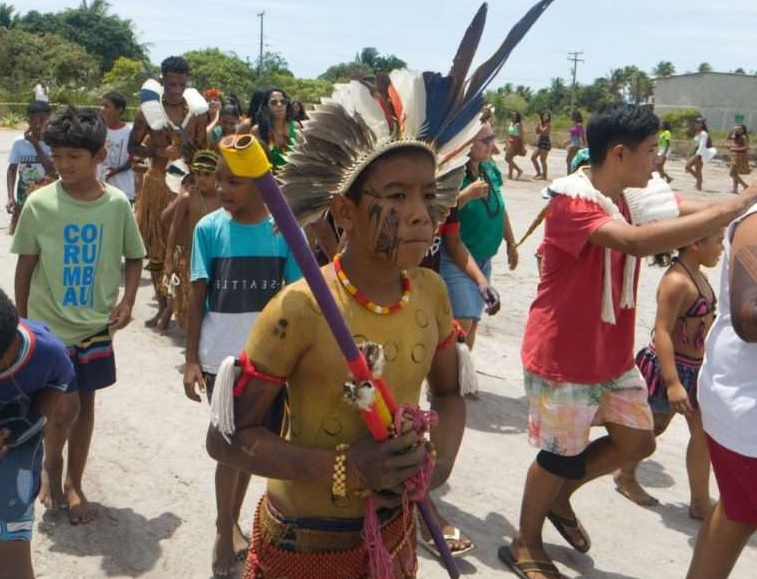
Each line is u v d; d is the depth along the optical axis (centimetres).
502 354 705
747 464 284
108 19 8725
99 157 396
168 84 771
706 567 307
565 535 408
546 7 217
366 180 209
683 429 579
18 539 298
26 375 296
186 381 378
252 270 372
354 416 215
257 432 213
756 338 269
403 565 231
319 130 207
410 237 208
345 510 223
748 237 276
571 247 338
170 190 718
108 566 380
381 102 212
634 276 355
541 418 364
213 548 380
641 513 456
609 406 362
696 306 428
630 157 342
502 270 1023
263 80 6769
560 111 9281
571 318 351
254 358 212
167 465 473
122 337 688
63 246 389
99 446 491
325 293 194
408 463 205
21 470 300
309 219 217
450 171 224
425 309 228
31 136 873
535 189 1939
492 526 433
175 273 643
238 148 180
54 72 5594
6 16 7531
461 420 245
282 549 228
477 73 217
